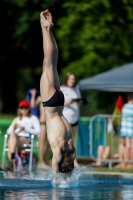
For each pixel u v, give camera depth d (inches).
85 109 3408.0
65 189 761.6
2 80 2844.5
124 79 1306.6
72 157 805.2
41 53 2632.9
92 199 652.1
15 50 2628.0
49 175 962.1
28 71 2839.6
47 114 816.3
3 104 2984.7
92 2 2074.3
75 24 2101.4
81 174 999.0
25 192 722.8
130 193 719.1
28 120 1117.7
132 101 1219.9
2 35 2546.8
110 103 2591.0
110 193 717.9
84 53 2181.3
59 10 2325.3
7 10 2432.3
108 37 2121.1
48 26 834.8
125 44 2158.0
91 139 1243.8
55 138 799.7
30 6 2363.4
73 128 1175.0
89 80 1350.9
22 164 1092.5
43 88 823.1
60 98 818.2
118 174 1024.9
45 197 670.5
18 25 2404.0
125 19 2154.3
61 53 2369.6
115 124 1261.1
